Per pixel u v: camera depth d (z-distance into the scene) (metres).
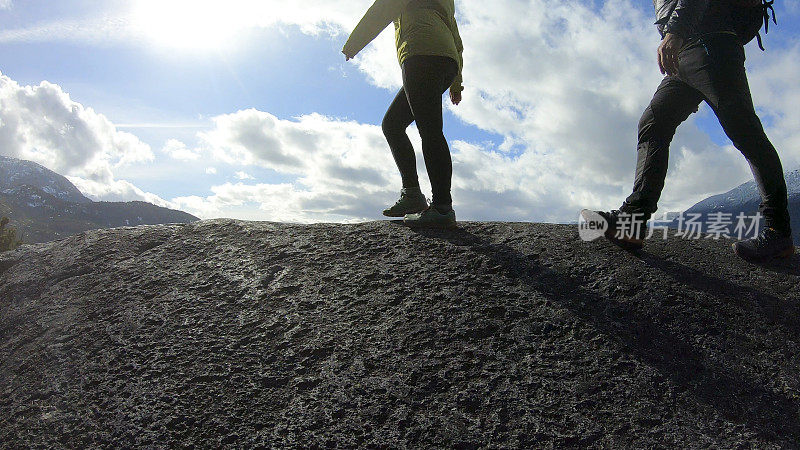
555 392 1.67
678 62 2.34
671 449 1.49
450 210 2.72
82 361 1.89
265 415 1.61
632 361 1.79
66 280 2.46
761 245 2.38
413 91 2.52
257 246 2.63
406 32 2.56
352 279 2.29
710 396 1.67
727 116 2.24
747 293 2.18
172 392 1.72
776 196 2.30
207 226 2.91
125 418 1.63
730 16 2.28
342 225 2.88
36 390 1.79
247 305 2.15
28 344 2.06
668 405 1.63
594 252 2.48
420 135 2.60
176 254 2.60
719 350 1.87
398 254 2.49
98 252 2.64
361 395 1.67
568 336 1.91
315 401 1.65
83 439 1.58
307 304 2.12
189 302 2.18
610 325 1.97
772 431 1.56
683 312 2.05
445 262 2.39
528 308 2.06
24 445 1.59
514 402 1.63
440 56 2.52
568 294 2.16
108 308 2.19
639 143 2.49
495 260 2.39
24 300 2.38
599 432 1.53
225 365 1.82
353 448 1.49
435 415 1.59
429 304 2.09
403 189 3.05
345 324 2.00
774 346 1.89
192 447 1.52
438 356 1.82
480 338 1.90
